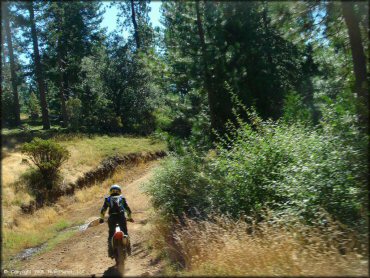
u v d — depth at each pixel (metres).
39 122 40.50
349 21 8.21
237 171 9.26
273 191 8.57
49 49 29.19
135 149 27.02
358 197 7.33
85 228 14.44
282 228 6.70
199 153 11.77
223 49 13.40
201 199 10.09
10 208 15.43
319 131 9.54
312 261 5.61
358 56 8.33
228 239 6.71
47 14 25.00
